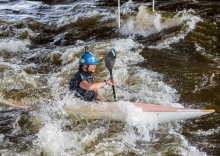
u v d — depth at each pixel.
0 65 17.02
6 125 12.13
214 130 11.52
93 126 11.62
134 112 11.66
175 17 21.41
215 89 14.16
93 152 10.37
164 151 10.38
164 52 18.00
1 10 27.97
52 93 14.13
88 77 12.03
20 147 10.77
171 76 15.40
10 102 13.66
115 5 28.06
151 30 21.31
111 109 11.82
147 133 11.27
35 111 12.64
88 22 23.19
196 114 11.66
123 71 15.69
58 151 10.45
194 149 10.47
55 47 20.11
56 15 26.16
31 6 29.12
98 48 18.62
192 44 18.88
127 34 21.38
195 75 15.33
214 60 16.91
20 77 15.54
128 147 10.61
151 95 13.81
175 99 13.59
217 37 19.62
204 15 22.31
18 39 21.39
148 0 28.38
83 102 12.11
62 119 12.02
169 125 11.75
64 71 16.50
